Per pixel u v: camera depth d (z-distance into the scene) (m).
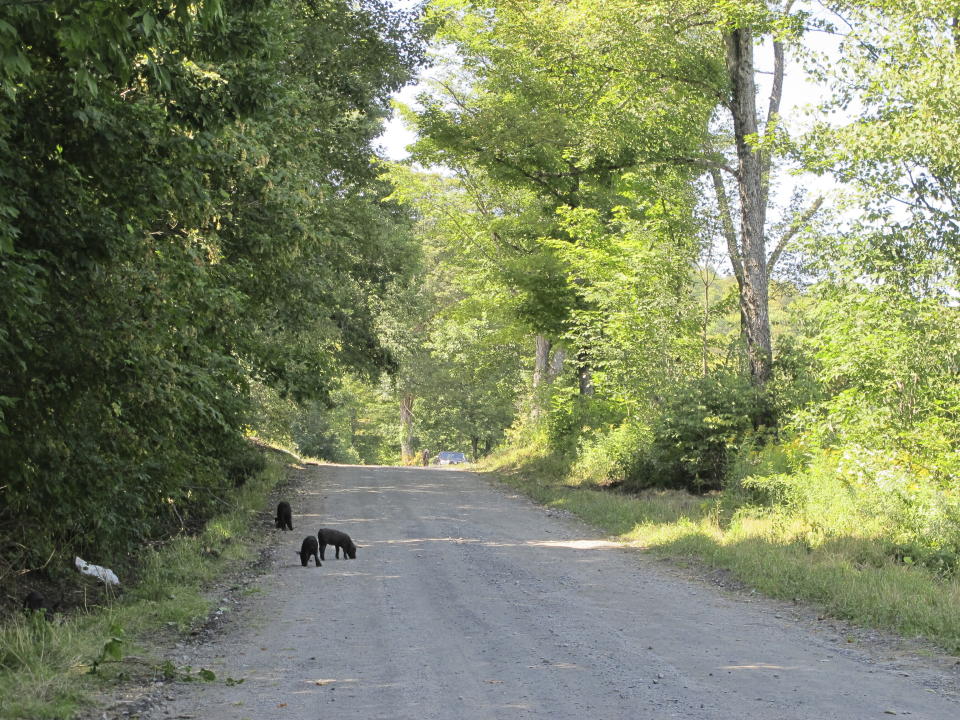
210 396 12.26
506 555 15.30
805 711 6.39
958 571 11.53
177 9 7.62
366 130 25.92
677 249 23.95
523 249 34.88
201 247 12.20
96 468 10.23
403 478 33.81
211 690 7.06
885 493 13.92
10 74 6.57
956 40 15.82
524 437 41.81
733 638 9.03
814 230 16.69
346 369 32.34
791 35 17.62
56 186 8.79
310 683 7.25
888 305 15.59
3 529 10.55
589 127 24.00
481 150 30.44
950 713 6.38
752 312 22.61
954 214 15.38
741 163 22.67
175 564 12.83
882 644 8.80
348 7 24.62
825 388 19.53
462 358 57.47
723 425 21.77
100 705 6.58
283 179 14.68
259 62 11.41
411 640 8.88
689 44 22.80
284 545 16.59
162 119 10.17
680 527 16.88
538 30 22.98
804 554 13.20
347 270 27.22
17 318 7.91
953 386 14.83
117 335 9.20
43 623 8.20
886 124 15.56
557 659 8.05
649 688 7.04
